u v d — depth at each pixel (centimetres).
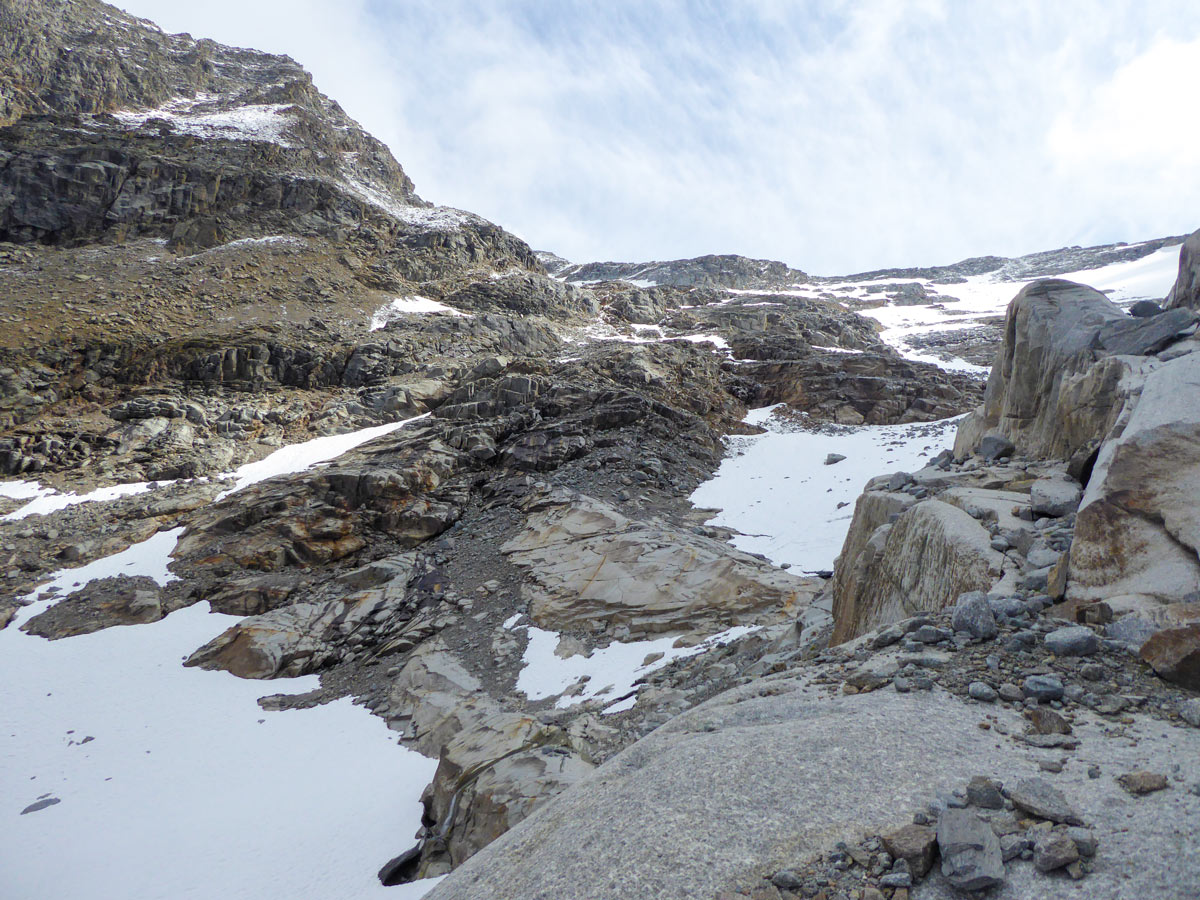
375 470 3350
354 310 5794
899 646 659
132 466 3616
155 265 5719
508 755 1237
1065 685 512
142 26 10206
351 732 1923
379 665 2272
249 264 6028
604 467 3569
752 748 469
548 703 1761
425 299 6544
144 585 2761
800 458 3838
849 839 357
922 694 534
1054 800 355
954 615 654
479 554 2864
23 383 4038
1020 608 651
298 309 5588
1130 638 555
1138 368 1020
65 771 1828
